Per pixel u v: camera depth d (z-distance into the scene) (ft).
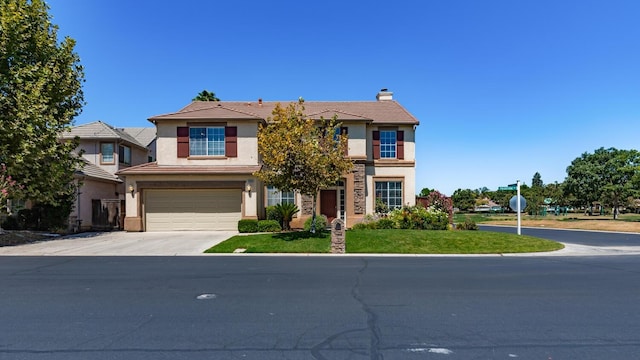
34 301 23.44
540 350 16.12
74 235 63.67
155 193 69.21
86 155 90.07
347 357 15.34
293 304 22.81
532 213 163.43
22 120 52.54
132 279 29.91
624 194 118.62
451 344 16.72
